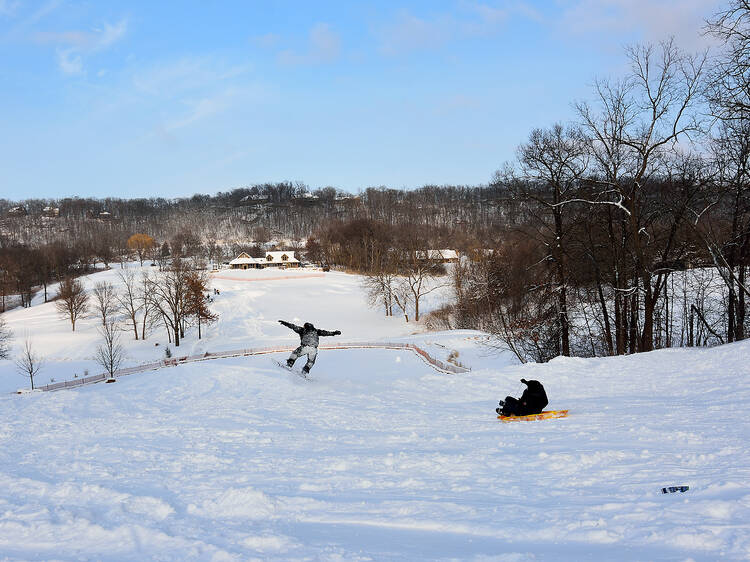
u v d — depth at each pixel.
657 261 24.80
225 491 5.77
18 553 3.98
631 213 22.92
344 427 11.05
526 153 25.69
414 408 13.51
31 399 13.65
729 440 7.09
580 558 3.50
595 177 24.22
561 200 25.66
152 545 4.15
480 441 8.80
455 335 49.25
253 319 73.50
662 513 4.32
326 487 6.35
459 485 6.14
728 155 20.84
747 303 24.78
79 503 5.47
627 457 6.63
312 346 20.84
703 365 16.03
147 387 16.42
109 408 13.54
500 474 6.50
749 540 3.52
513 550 3.82
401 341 49.88
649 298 23.00
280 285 101.06
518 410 11.06
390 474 6.91
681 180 22.70
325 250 146.38
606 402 12.30
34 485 6.21
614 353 27.48
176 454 8.44
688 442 7.21
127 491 6.00
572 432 8.79
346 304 83.69
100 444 9.33
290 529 4.65
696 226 22.77
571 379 16.42
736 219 23.55
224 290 95.19
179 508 5.34
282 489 6.25
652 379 15.15
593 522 4.29
